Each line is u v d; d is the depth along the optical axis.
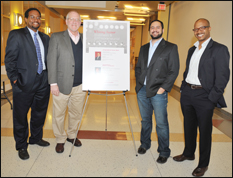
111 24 2.26
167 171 2.13
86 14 11.62
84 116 3.75
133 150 2.55
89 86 2.29
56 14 11.34
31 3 7.80
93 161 2.26
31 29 2.17
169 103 4.96
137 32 14.96
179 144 2.77
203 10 5.41
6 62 2.04
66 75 2.27
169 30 8.49
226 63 1.84
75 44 2.32
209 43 1.96
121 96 5.46
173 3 7.99
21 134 2.27
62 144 2.47
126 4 8.63
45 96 2.40
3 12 6.07
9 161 2.21
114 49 2.29
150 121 2.45
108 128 3.24
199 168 2.08
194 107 2.09
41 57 2.25
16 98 2.18
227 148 2.72
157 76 2.19
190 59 2.16
